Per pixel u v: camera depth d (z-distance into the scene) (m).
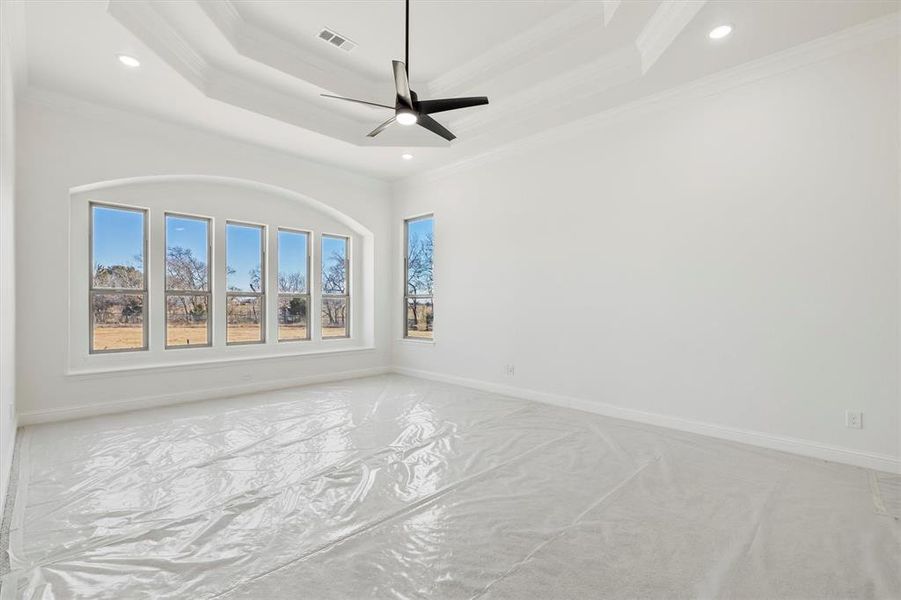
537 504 2.44
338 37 3.68
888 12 2.81
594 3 3.21
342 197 6.34
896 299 2.87
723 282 3.62
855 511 2.33
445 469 2.94
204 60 3.71
